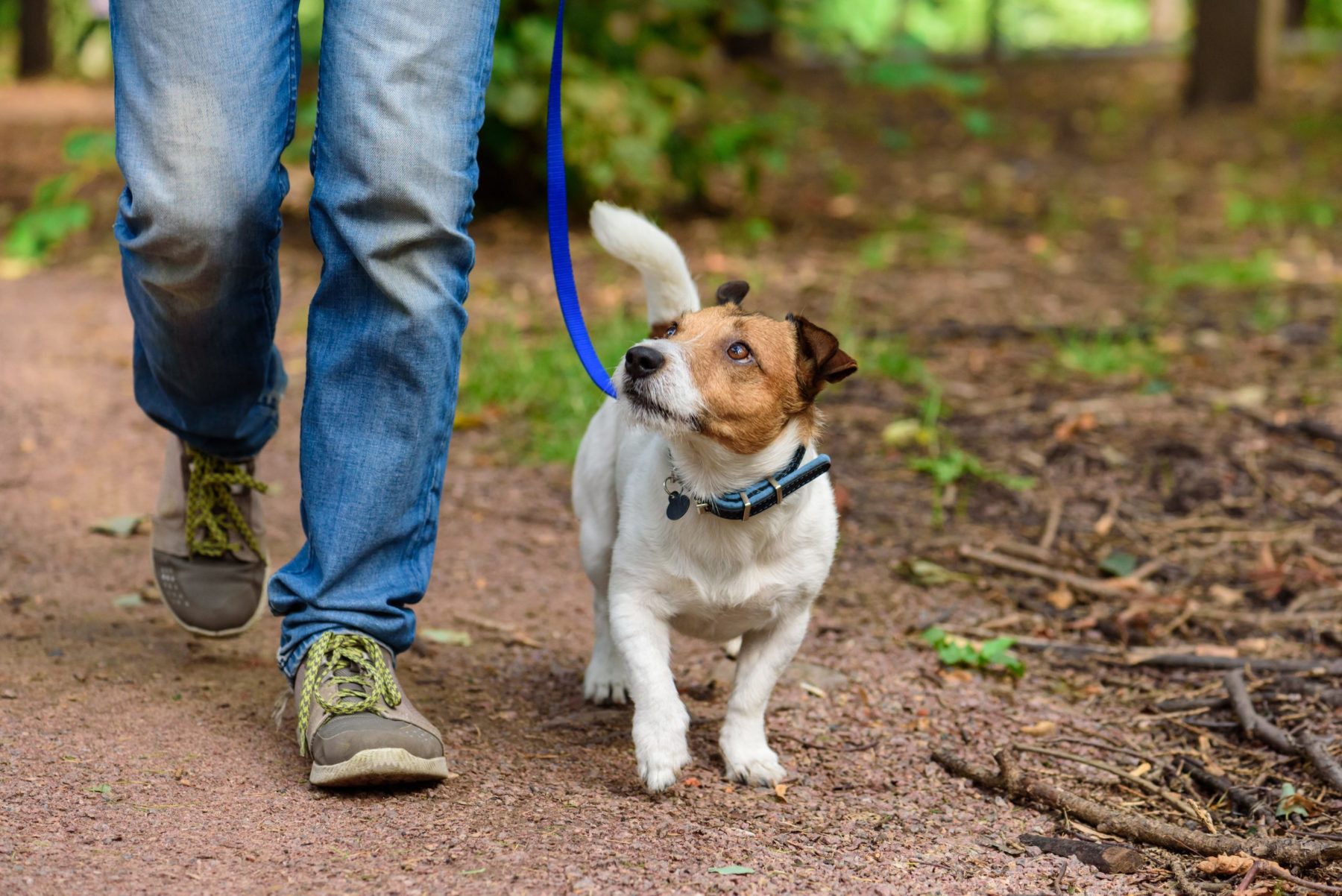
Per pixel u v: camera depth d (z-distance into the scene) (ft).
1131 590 15.74
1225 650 14.17
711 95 36.01
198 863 8.57
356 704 9.89
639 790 10.48
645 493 10.86
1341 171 43.01
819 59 74.02
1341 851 9.68
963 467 18.67
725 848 9.37
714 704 12.74
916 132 54.95
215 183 9.29
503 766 10.75
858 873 9.13
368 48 9.26
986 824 10.35
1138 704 13.25
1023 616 15.21
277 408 12.46
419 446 10.20
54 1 84.74
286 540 16.67
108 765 10.02
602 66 33.65
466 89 9.61
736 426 10.62
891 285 28.81
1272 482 18.31
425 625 14.23
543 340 24.03
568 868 8.75
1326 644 14.38
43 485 18.03
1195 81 57.26
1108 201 39.50
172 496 12.48
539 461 19.81
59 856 8.52
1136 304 27.04
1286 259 30.99
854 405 21.24
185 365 10.77
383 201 9.43
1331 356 23.08
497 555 16.58
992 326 25.34
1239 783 11.53
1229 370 22.52
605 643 12.60
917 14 91.30
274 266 10.59
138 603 14.24
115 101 9.59
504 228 33.78
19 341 24.62
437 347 9.97
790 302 26.99
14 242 32.17
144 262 9.75
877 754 11.71
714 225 35.29
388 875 8.54
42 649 12.49
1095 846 9.76
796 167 46.11
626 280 28.71
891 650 14.15
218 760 10.27
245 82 9.31
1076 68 72.38
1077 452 19.26
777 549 10.71
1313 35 79.51
